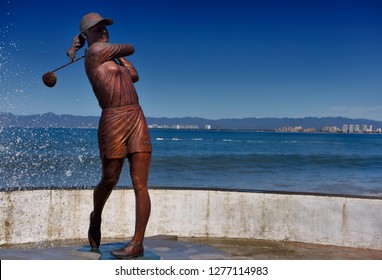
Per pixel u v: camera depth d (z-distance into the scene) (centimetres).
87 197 720
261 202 739
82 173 2128
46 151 3397
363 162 3516
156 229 737
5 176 1909
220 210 745
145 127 496
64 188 723
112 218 724
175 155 3819
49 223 702
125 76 498
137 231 490
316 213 723
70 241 702
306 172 2556
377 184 1970
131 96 495
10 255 502
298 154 4438
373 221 697
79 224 716
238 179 2103
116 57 501
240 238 741
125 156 495
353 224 707
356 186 1881
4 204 675
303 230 727
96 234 541
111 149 488
